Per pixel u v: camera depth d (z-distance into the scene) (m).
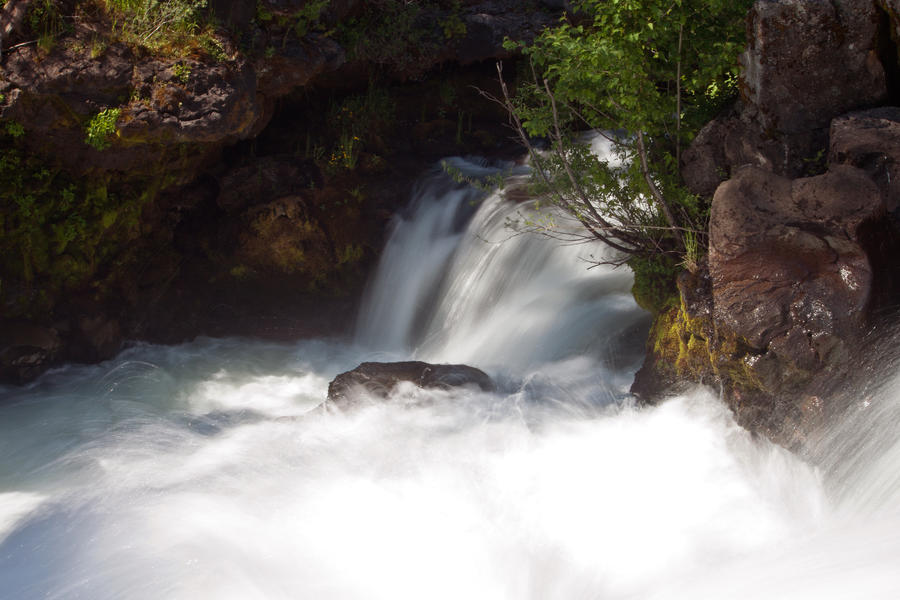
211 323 11.42
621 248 7.47
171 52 8.77
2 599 5.43
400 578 5.42
